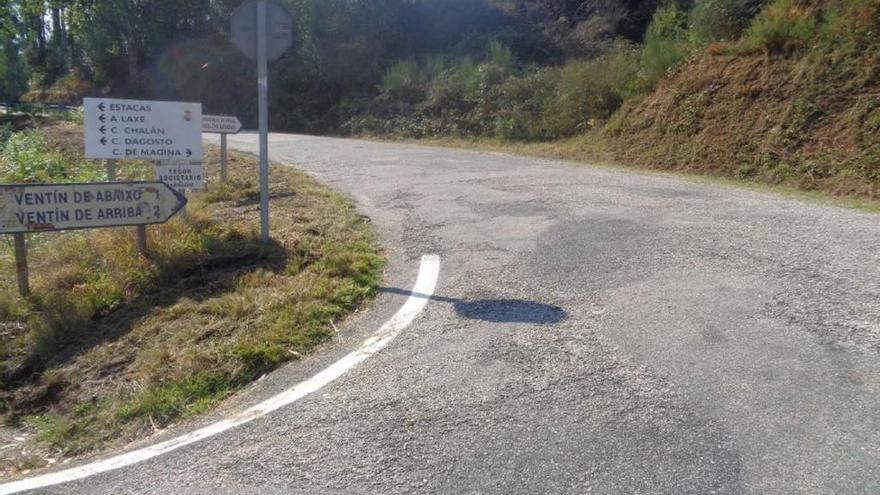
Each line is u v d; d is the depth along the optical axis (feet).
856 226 24.35
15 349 16.99
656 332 14.84
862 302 16.10
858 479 9.59
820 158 37.83
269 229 24.57
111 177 24.45
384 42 99.19
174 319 17.51
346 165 45.93
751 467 9.95
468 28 99.66
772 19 47.91
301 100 101.14
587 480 9.84
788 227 24.22
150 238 21.99
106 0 126.72
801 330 14.61
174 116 24.81
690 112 48.03
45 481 11.21
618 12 86.63
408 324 16.25
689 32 57.93
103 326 17.80
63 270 20.36
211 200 30.55
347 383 13.43
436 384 13.04
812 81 42.22
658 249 21.39
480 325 15.83
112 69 138.62
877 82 39.47
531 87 69.72
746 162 41.04
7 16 115.75
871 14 42.01
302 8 103.04
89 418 13.74
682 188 34.71
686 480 9.73
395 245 23.76
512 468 10.23
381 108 85.97
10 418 14.46
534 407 11.96
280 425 12.03
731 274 18.61
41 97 146.92
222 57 116.88
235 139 69.72
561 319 15.88
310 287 18.76
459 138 70.54
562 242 22.71
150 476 10.89
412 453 10.80
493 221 26.58
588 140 55.93
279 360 14.98
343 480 10.25
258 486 10.27
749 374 12.74
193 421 12.94
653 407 11.73
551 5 101.40
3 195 18.17
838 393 11.93
